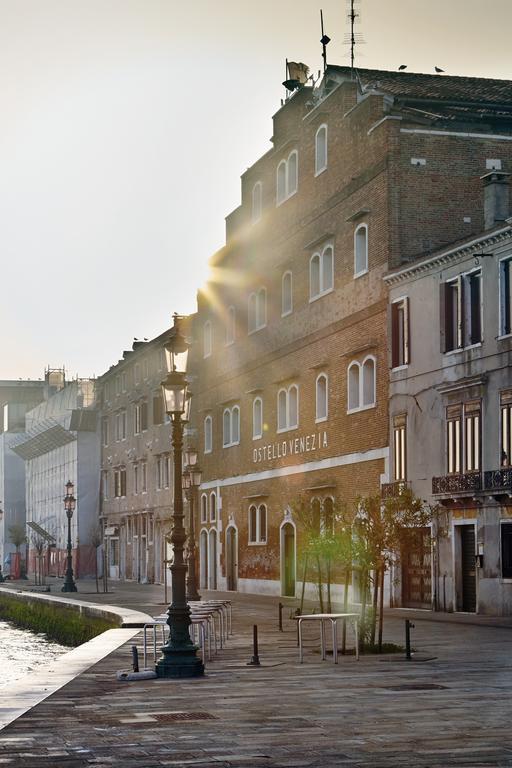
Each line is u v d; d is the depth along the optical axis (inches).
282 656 856.3
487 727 497.0
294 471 1979.6
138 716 540.1
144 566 3068.4
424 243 1637.6
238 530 2279.8
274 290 2113.7
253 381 2219.5
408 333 1573.6
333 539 956.6
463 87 1815.9
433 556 1487.5
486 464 1391.5
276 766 410.9
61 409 3946.9
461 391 1446.9
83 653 912.3
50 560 3998.5
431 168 1649.9
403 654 852.0
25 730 498.0
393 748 445.4
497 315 1382.9
